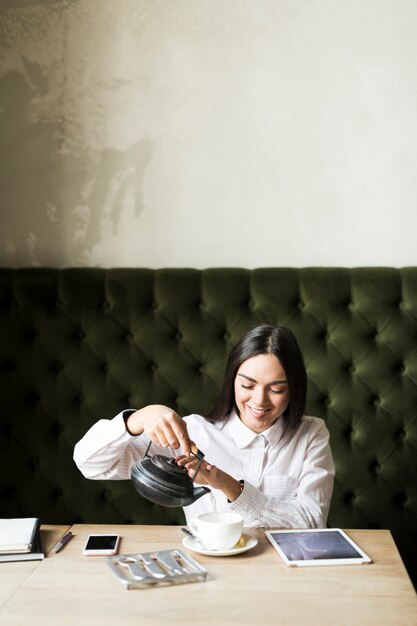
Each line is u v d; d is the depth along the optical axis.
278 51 2.65
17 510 2.54
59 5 2.68
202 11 2.66
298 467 1.96
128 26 2.67
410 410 2.47
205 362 2.51
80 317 2.54
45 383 2.54
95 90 2.68
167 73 2.67
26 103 2.69
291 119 2.65
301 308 2.52
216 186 2.66
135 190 2.68
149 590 1.35
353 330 2.49
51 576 1.42
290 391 1.88
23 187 2.69
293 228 2.65
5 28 2.69
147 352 2.52
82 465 1.83
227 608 1.28
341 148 2.64
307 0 2.65
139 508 2.51
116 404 2.53
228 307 2.51
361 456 2.47
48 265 2.69
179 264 2.67
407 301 2.49
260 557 1.53
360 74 2.64
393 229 2.63
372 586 1.38
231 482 1.67
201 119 2.67
